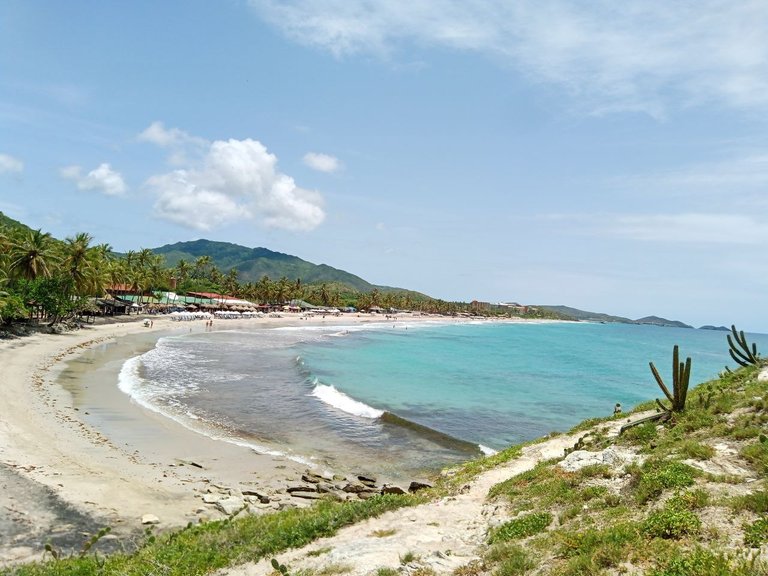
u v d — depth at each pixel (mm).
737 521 8805
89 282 80188
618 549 8438
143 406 35469
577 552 8867
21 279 72812
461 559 10125
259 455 27219
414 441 31734
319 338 107062
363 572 9664
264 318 155500
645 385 65625
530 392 54688
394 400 46000
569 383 64062
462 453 29469
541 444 21844
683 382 16906
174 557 12477
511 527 11320
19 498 17969
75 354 55906
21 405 31031
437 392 51469
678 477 11172
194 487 21547
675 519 8883
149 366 53188
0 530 15664
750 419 14445
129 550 15023
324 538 12789
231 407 37781
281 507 19641
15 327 66250
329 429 33688
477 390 54094
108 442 26328
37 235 72188
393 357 81875
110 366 50500
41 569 12406
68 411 31625
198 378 48656
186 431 30375
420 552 10625
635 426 17219
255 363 61469
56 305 72750
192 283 193250
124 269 118250
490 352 102875
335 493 21750
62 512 17406
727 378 21297
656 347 150250
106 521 17156
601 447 16641
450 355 91812
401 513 14383
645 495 10891
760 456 11812
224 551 12719
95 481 20547
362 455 28578
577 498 12352
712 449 12883
